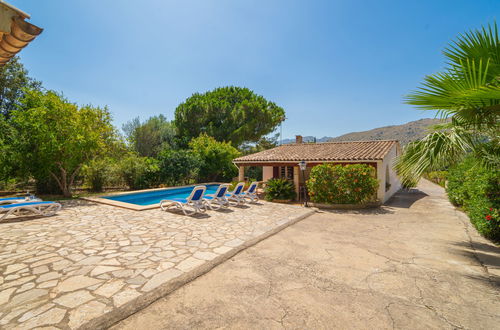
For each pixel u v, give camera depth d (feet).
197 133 99.30
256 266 15.02
